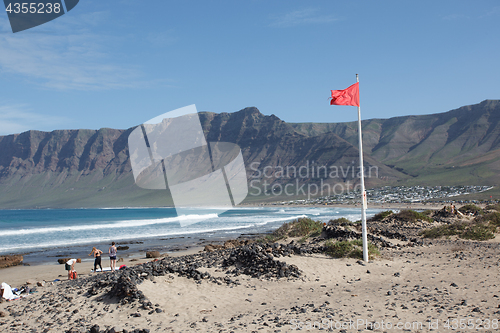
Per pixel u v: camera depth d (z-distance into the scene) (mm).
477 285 9219
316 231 21188
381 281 10430
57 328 7566
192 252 25188
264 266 11617
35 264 22031
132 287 9242
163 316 7781
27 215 115375
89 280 13344
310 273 11359
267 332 6254
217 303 8734
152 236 38312
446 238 21625
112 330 6766
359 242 15453
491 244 18062
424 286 9445
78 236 38969
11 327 7953
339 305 7934
